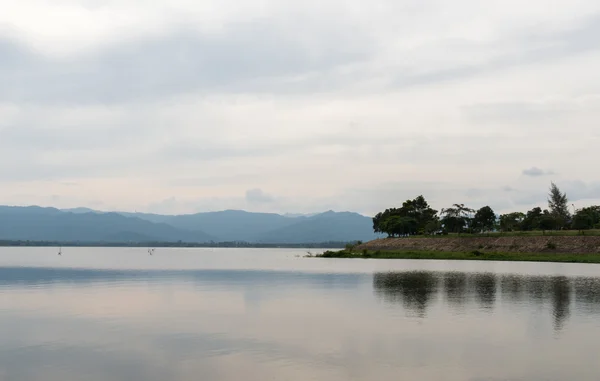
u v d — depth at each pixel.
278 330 30.97
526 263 109.81
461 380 20.89
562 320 34.28
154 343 27.53
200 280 68.44
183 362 23.75
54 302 44.31
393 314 37.00
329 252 177.50
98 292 52.31
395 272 82.69
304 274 79.81
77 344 27.45
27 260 147.25
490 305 41.53
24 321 34.44
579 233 134.12
